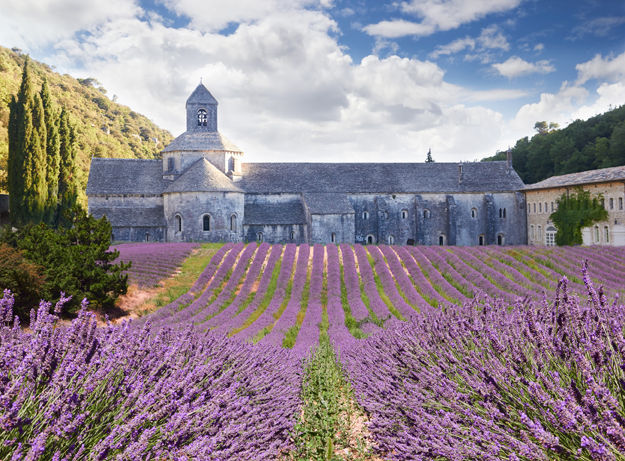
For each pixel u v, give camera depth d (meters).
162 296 24.22
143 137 148.12
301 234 50.69
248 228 49.66
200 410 4.09
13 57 119.38
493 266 29.41
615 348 3.93
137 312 21.56
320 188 53.91
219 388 5.21
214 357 6.32
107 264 21.98
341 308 22.23
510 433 3.84
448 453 3.91
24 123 49.12
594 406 3.27
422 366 5.79
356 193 54.59
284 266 30.69
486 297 6.16
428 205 56.00
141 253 33.38
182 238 46.38
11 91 81.12
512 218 56.91
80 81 157.50
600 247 33.97
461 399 4.58
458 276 27.19
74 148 60.38
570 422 3.19
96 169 51.06
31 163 49.41
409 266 29.95
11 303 4.18
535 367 4.18
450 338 5.84
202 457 3.65
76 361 3.81
